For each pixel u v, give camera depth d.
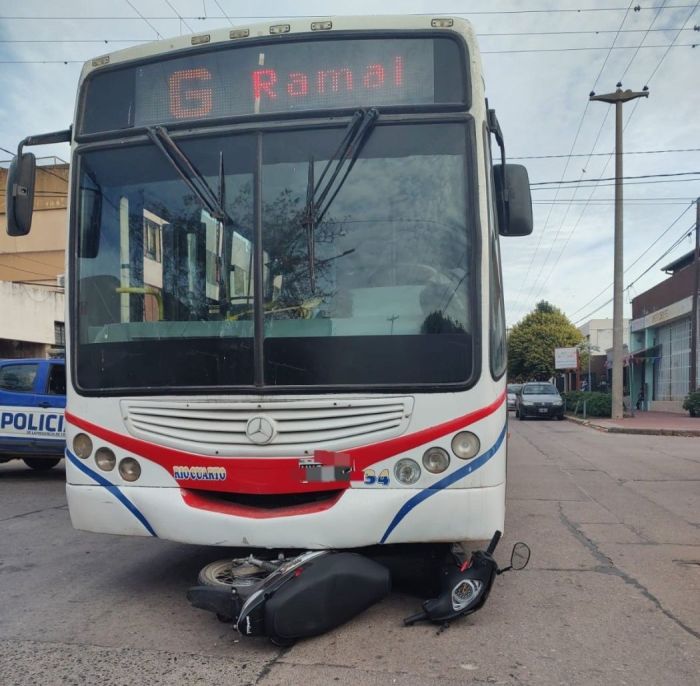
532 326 53.53
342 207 4.29
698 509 8.31
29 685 3.48
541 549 6.31
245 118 4.43
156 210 4.50
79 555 6.07
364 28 4.44
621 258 26.62
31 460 11.73
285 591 3.79
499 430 4.20
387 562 5.05
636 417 28.19
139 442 4.32
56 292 28.50
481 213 4.23
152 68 4.66
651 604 4.76
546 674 3.60
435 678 3.54
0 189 33.56
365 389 4.09
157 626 4.29
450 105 4.31
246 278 4.29
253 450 4.12
